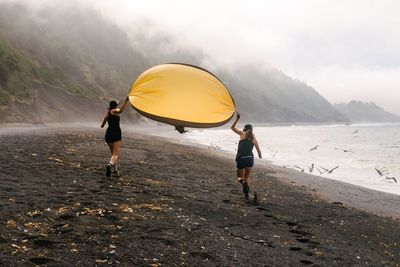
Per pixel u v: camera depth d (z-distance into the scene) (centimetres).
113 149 1142
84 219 669
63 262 481
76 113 8306
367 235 870
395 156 3934
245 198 1097
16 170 1073
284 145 5356
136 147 2397
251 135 1101
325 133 11831
